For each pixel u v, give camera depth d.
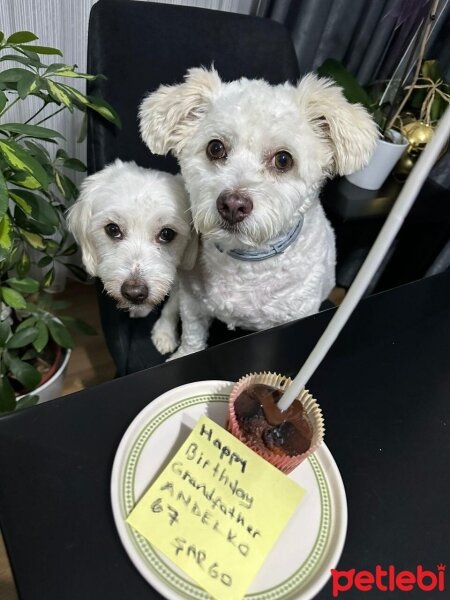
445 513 0.30
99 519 0.26
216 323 0.68
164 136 0.50
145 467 0.28
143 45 0.57
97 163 0.58
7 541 0.24
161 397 0.31
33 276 0.88
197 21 0.60
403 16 0.70
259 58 0.65
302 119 0.47
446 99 0.72
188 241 0.57
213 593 0.24
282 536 0.27
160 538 0.25
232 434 0.29
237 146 0.46
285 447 0.28
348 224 0.87
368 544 0.28
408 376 0.38
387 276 0.97
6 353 0.56
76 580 0.24
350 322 0.42
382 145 0.68
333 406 0.35
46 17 0.66
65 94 0.46
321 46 0.88
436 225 0.83
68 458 0.28
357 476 0.31
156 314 0.68
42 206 0.49
